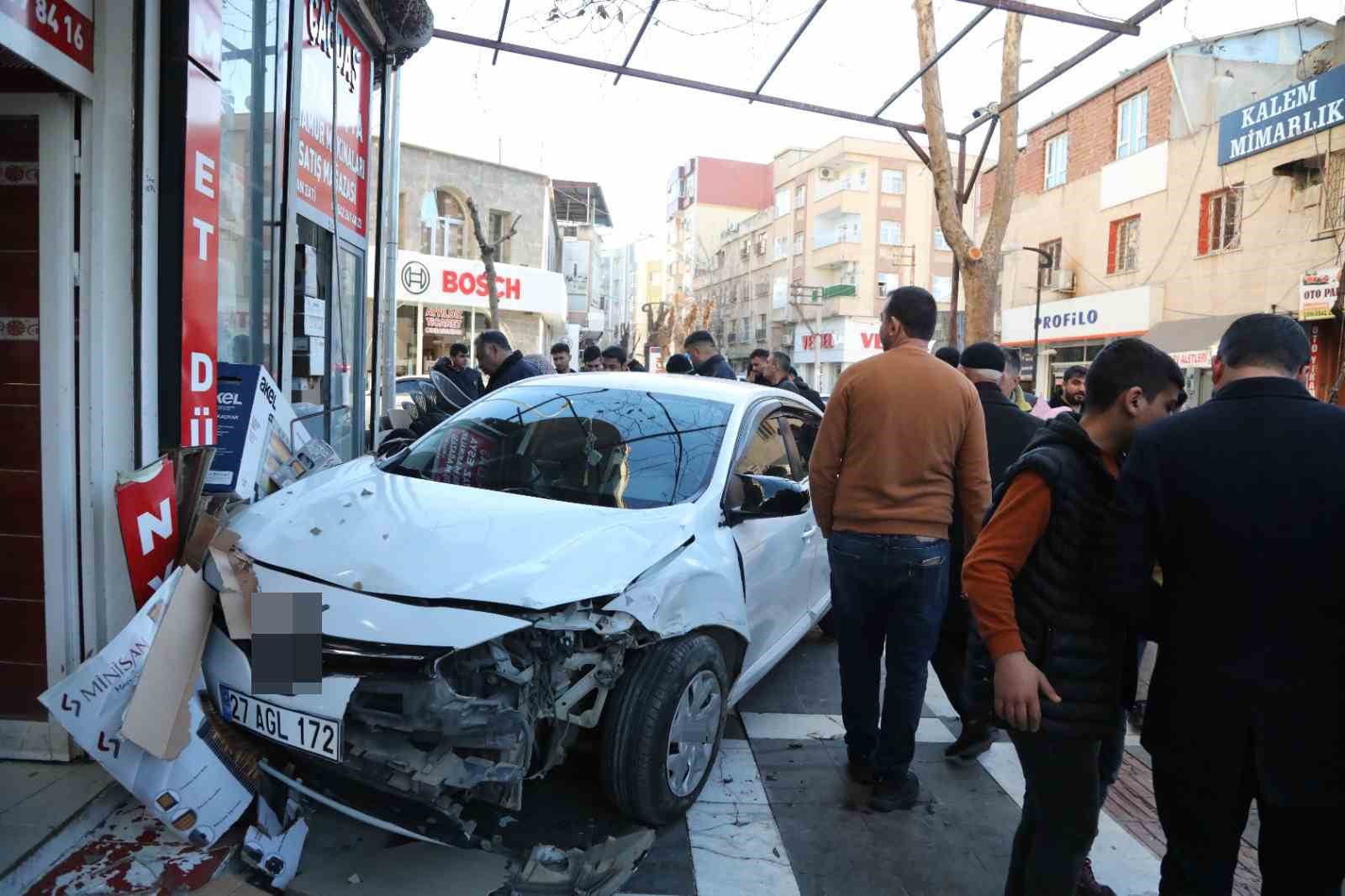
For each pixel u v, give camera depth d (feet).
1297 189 57.16
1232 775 6.63
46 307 10.53
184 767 9.37
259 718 9.15
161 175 11.12
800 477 15.61
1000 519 7.53
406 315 75.25
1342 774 6.31
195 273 11.51
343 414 23.36
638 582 9.86
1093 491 7.34
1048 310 81.71
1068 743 7.36
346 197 23.08
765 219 196.03
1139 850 10.85
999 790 12.27
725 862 10.08
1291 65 67.46
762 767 12.59
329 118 21.22
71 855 9.23
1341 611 6.29
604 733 9.98
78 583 10.80
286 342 17.98
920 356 11.19
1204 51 66.90
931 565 10.92
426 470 12.85
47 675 10.67
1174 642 6.86
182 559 11.51
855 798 11.78
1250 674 6.40
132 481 10.46
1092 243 77.51
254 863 9.28
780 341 189.57
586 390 14.51
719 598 11.07
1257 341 6.89
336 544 10.05
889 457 10.90
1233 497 6.51
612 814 10.59
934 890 9.82
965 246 35.09
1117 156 75.10
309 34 19.47
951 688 13.02
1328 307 51.11
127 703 9.32
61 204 10.48
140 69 10.68
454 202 80.74
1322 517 6.29
